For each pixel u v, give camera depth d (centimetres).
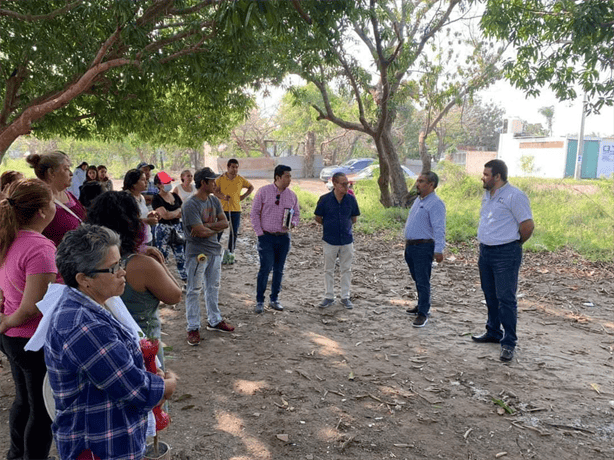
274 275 676
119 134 1281
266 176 3812
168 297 295
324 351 543
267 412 412
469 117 4397
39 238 273
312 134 3947
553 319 665
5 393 430
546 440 380
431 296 760
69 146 4631
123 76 988
